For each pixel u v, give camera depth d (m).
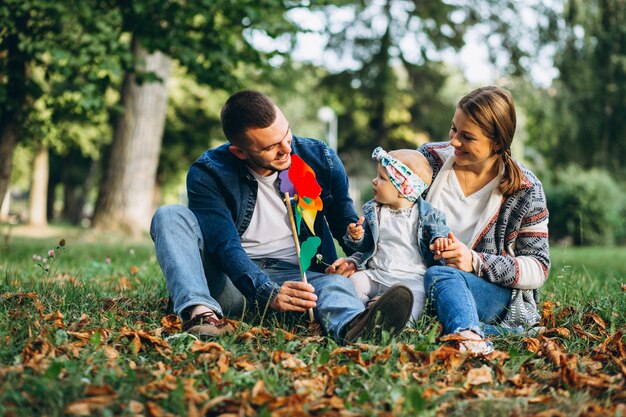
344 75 21.89
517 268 3.21
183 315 3.11
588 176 18.70
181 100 22.36
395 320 2.98
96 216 14.80
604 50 18.16
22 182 29.75
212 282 3.46
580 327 3.40
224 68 9.32
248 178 3.48
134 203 14.73
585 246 18.80
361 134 26.27
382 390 2.40
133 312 3.66
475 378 2.55
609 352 2.98
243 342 3.09
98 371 2.48
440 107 23.91
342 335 3.03
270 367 2.61
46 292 3.95
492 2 19.03
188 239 3.29
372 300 3.30
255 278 3.21
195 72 9.22
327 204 3.65
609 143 19.22
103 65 8.26
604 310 3.72
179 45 8.95
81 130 19.64
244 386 2.45
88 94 8.50
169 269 3.20
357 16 21.30
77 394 2.25
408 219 3.39
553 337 3.27
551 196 18.84
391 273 3.34
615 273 6.48
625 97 18.17
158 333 3.08
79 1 8.10
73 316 3.43
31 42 8.12
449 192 3.43
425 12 20.44
